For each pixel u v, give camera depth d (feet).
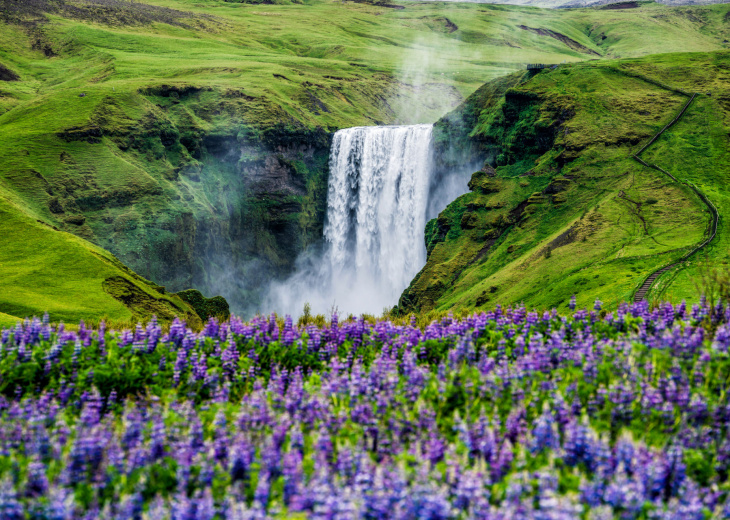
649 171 377.30
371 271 570.05
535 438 54.54
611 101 443.32
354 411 61.67
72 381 76.79
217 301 337.11
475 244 398.62
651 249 290.56
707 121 412.57
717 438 56.24
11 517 46.88
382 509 45.57
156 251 446.19
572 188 387.75
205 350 88.33
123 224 447.83
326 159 609.83
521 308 94.17
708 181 361.92
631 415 59.72
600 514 43.11
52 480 52.85
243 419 60.70
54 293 281.54
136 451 55.57
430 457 53.21
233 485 51.49
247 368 81.61
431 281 388.37
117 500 50.39
